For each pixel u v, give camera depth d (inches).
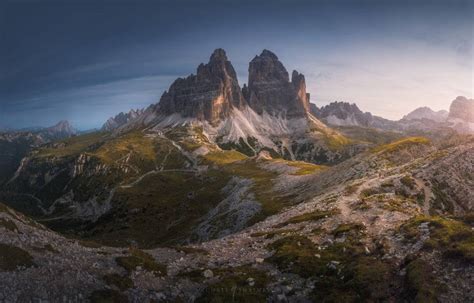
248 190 6363.2
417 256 1354.6
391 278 1290.6
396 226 1843.0
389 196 2674.7
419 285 1154.0
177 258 1800.0
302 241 1886.1
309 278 1434.5
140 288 1354.6
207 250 2001.7
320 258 1592.0
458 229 1560.0
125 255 1617.9
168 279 1493.6
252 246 2012.8
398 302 1163.9
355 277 1323.8
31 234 1531.7
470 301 1055.0
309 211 2746.1
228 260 1776.6
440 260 1294.3
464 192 3088.1
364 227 1937.7
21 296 1093.1
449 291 1117.7
